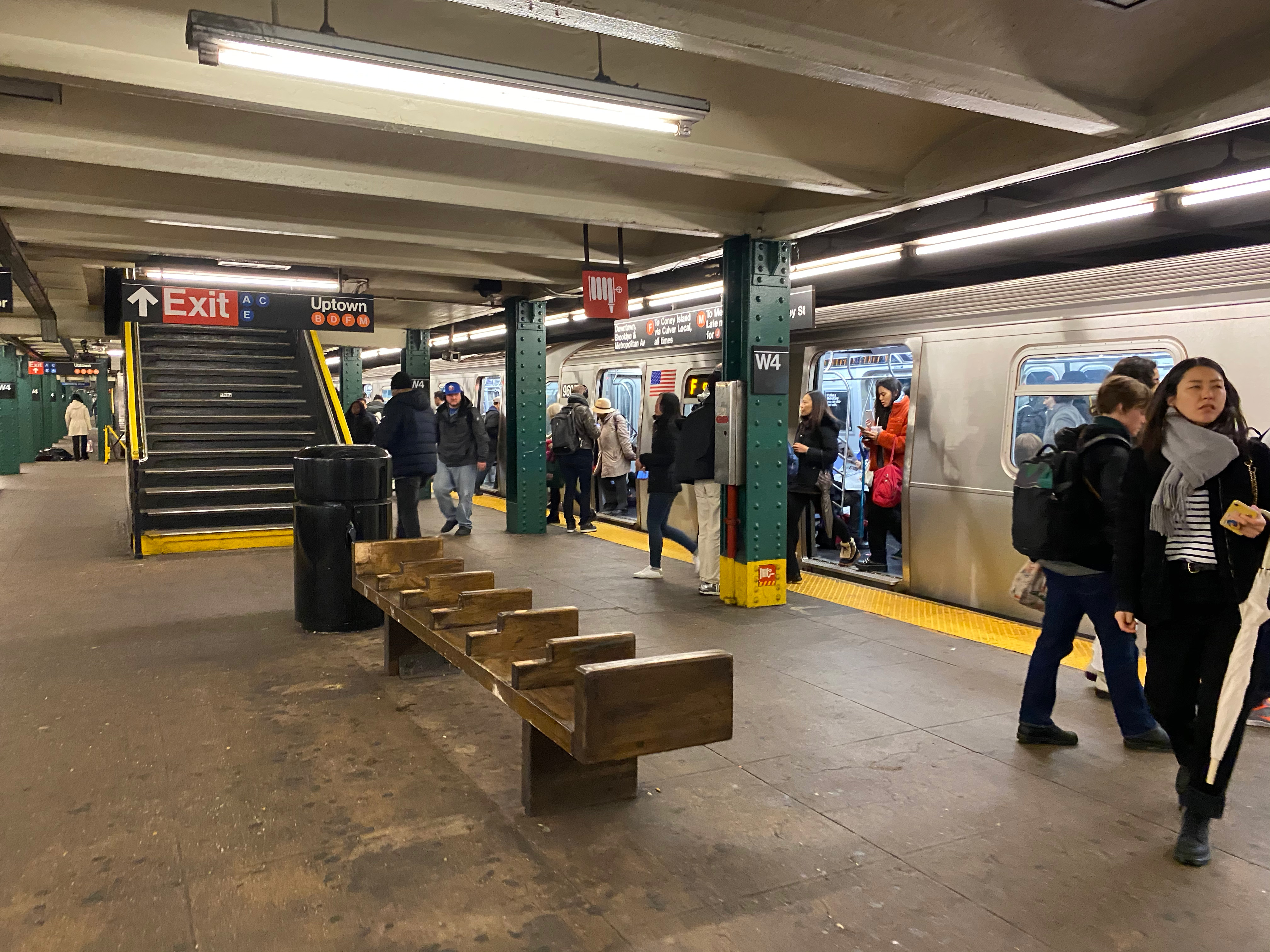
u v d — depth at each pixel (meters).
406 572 4.88
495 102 3.61
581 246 7.53
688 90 4.46
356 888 2.75
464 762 3.74
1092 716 4.41
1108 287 5.94
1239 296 5.23
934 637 5.85
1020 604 6.26
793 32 3.32
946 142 5.05
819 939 2.52
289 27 3.36
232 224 6.27
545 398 10.54
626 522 11.79
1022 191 6.67
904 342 7.43
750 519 6.61
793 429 8.70
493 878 2.82
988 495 6.62
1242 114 3.71
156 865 2.88
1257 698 2.91
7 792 3.41
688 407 10.32
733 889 2.78
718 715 2.97
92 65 3.57
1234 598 2.93
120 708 4.36
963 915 2.65
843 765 3.77
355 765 3.70
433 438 8.77
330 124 5.04
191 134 4.82
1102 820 3.29
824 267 8.44
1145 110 4.09
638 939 2.51
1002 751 3.94
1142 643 4.73
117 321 9.36
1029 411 6.42
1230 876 2.89
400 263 8.36
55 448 27.92
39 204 5.73
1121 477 3.61
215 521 9.76
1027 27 3.58
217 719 4.22
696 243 7.19
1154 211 5.70
